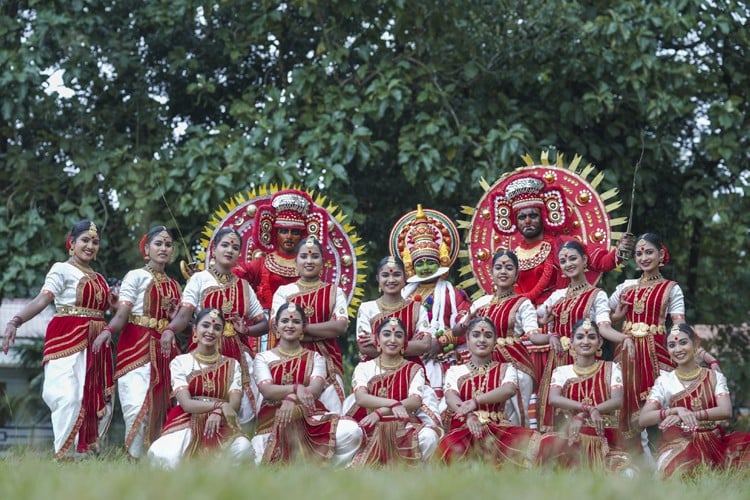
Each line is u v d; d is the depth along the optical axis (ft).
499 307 35.96
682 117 56.65
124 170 52.95
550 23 53.11
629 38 52.42
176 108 59.88
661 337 35.91
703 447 32.24
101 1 54.85
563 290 37.01
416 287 38.65
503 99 53.78
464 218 55.21
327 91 52.37
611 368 33.65
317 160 50.31
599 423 32.17
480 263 40.47
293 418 31.96
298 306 34.12
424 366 36.24
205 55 58.85
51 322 35.32
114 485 18.16
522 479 21.97
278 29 55.98
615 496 19.51
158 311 36.06
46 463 25.98
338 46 53.01
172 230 52.90
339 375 35.76
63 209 52.90
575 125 55.62
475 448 31.68
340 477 21.47
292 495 17.90
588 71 53.36
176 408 33.32
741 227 58.39
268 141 51.19
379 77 52.70
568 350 35.96
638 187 54.90
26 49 51.39
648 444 36.96
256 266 39.22
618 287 37.22
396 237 39.86
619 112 54.90
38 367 55.26
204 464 22.36
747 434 32.78
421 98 51.70
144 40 58.03
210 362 33.45
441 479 20.48
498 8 53.98
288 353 33.88
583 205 39.60
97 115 55.77
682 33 52.95
